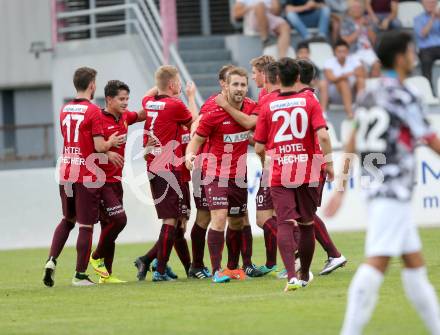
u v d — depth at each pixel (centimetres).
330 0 7031
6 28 8756
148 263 3775
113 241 3672
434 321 2123
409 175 2145
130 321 2625
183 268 4209
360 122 2194
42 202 5738
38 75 8744
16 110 8969
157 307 2886
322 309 2683
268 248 3691
